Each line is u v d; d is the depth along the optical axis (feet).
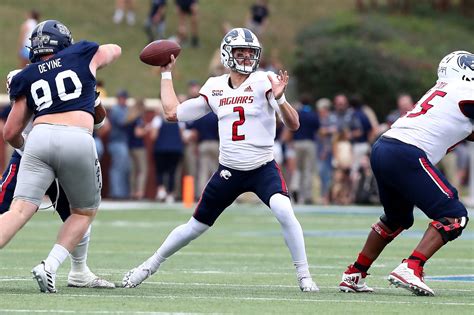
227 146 95.04
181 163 270.87
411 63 367.86
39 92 89.61
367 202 264.52
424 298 90.43
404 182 93.04
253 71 95.76
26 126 96.53
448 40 413.39
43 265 88.84
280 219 94.68
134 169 265.95
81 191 90.22
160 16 371.76
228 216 224.33
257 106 94.79
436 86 96.12
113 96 352.90
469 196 310.86
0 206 95.14
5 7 399.03
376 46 371.15
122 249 143.13
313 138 256.52
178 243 96.43
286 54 406.82
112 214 222.28
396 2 440.45
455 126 93.76
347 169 263.08
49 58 90.84
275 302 85.46
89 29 392.06
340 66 360.28
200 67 380.99
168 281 103.30
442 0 450.30
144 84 364.38
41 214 220.84
